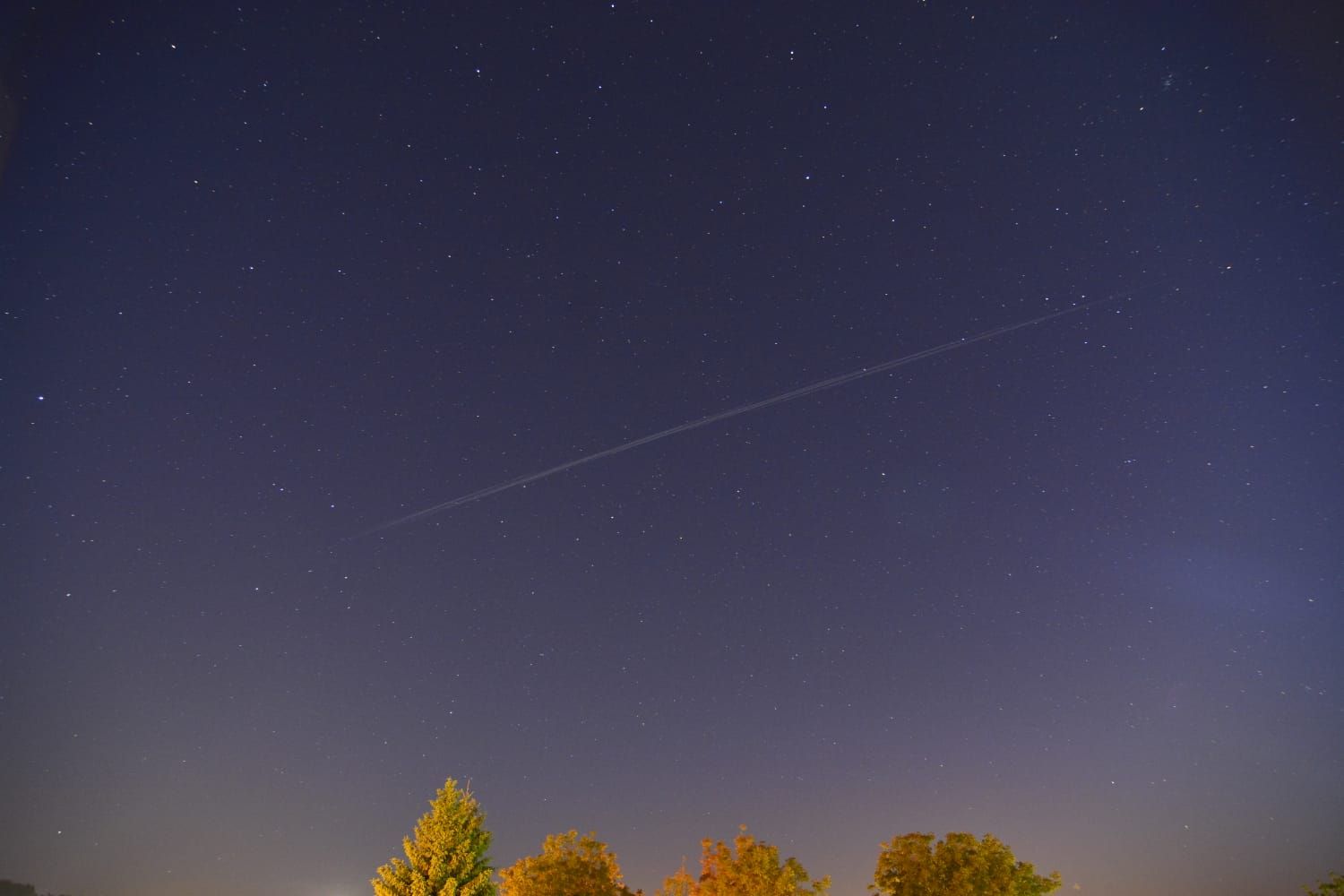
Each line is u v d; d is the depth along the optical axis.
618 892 29.91
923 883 29.28
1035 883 29.81
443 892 29.11
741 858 29.77
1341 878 29.41
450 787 31.03
